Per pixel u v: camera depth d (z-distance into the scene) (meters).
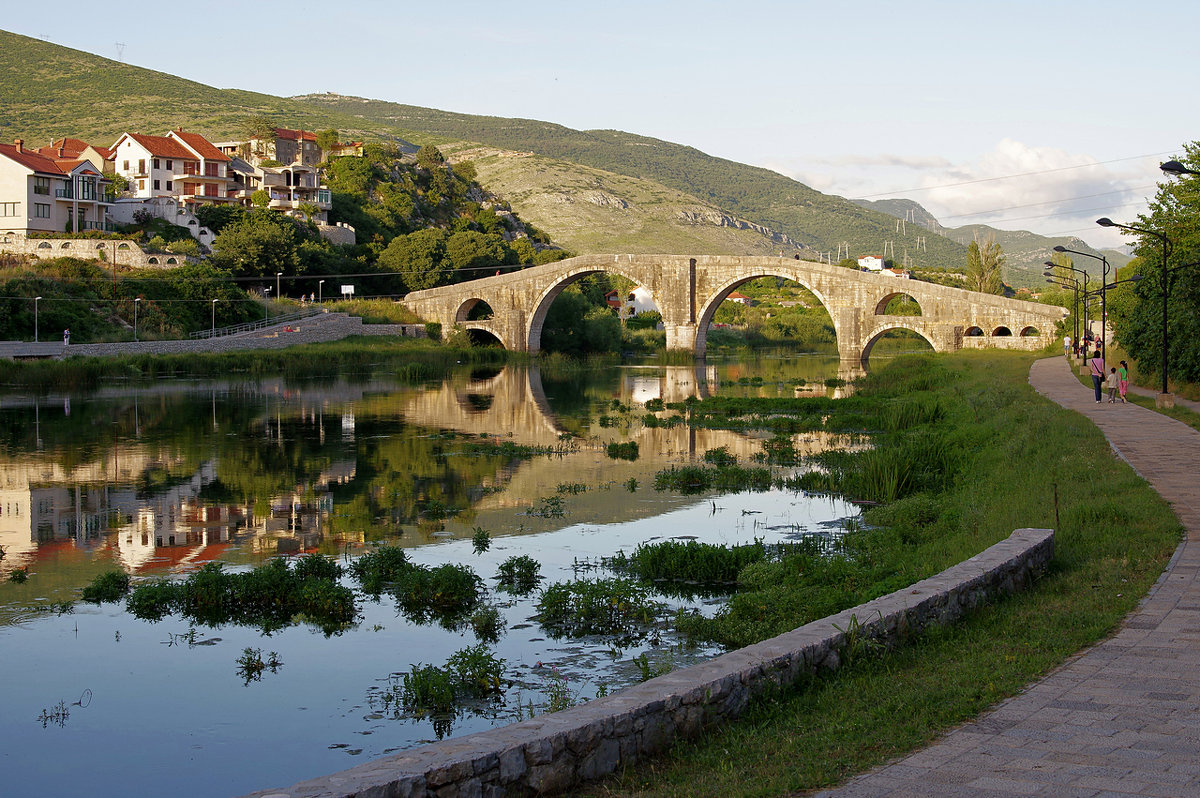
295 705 15.15
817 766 8.30
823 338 157.50
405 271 131.25
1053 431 31.62
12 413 54.75
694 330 115.44
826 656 10.89
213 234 117.75
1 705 15.28
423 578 20.69
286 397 65.75
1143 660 10.66
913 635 11.94
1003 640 11.70
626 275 116.81
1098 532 17.48
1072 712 9.22
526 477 36.09
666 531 27.08
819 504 30.64
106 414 54.88
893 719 9.33
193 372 80.81
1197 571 14.48
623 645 17.47
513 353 115.31
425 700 14.89
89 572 23.42
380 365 95.88
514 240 184.25
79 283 85.62
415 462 39.47
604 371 99.00
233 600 20.48
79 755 13.42
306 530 27.69
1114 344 74.19
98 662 17.16
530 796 8.10
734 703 9.77
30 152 105.94
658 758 8.97
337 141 186.00
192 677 16.42
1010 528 19.41
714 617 18.39
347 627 18.97
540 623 18.89
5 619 19.70
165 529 27.84
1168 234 63.16
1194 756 8.07
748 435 47.88
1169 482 21.84
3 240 93.56
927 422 48.28
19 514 29.72
